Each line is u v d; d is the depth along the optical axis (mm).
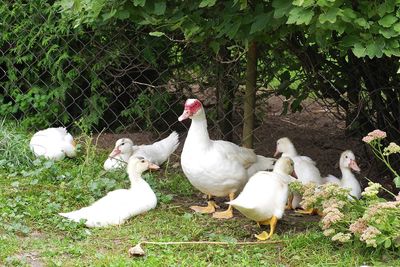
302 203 6477
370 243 5832
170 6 7031
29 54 9703
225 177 7078
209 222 7027
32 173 7895
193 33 6961
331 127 10102
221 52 8844
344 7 5918
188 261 6035
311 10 5746
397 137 8305
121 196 7027
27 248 6148
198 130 7102
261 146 9516
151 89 9750
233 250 6316
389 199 8094
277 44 8305
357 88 8328
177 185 8141
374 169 8562
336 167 8945
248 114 8562
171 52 9359
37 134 8758
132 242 6418
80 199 7391
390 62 7871
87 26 9289
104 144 9523
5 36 9719
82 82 9852
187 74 9375
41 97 9758
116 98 9734
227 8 6770
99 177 7969
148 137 9859
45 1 9453
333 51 8055
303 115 10539
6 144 8445
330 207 6141
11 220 6746
